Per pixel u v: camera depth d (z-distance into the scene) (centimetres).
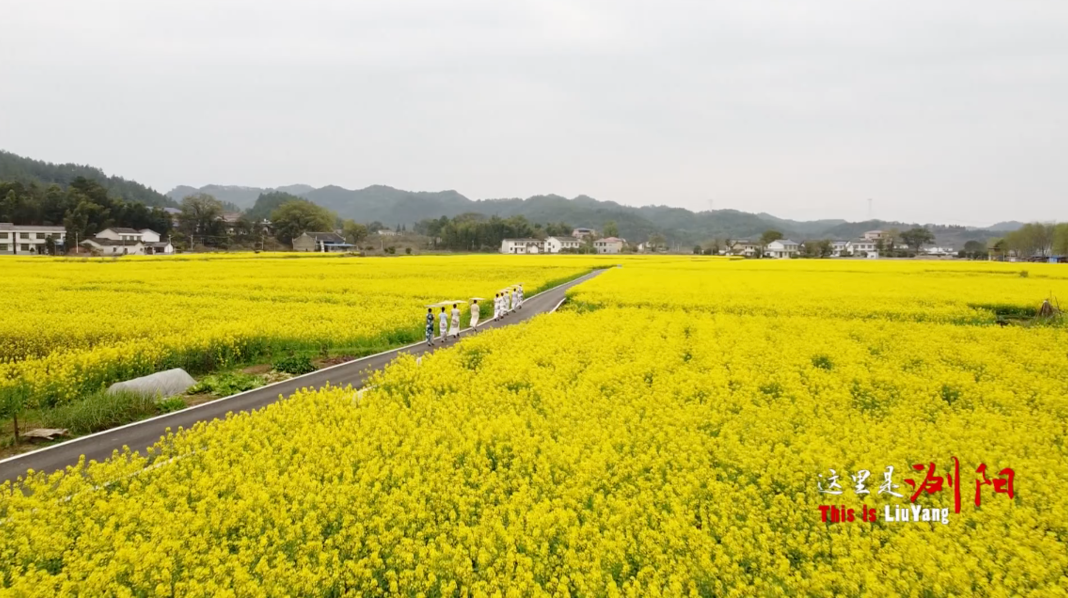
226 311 2608
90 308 2656
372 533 764
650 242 19225
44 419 1292
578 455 952
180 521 769
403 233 19538
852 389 1350
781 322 2372
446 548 691
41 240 9381
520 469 927
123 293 3244
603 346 1823
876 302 3062
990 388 1331
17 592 634
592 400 1262
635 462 923
